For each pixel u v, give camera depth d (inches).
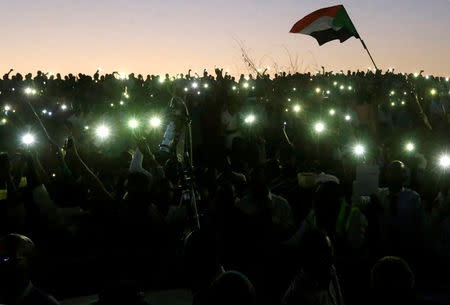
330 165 302.5
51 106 546.3
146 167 263.1
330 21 343.9
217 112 499.5
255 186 221.8
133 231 226.1
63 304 215.8
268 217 218.8
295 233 221.6
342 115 497.0
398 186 234.7
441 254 234.4
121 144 371.9
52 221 230.1
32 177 233.1
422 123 380.2
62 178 234.1
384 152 384.8
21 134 287.0
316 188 218.5
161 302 212.7
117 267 226.7
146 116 418.9
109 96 771.4
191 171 229.0
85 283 228.2
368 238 217.0
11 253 142.3
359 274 213.5
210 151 442.3
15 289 142.8
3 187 229.9
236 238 216.4
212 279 140.3
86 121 498.3
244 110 517.3
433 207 239.3
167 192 238.7
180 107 232.7
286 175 271.1
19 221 229.1
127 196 227.3
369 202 219.3
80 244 230.4
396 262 129.6
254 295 122.6
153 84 818.2
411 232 233.3
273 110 564.4
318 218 204.2
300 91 682.2
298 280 157.0
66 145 256.1
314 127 327.0
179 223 232.8
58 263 226.1
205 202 255.3
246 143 305.3
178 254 225.6
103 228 229.9
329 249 157.1
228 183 225.9
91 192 234.5
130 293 142.4
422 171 318.7
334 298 158.1
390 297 127.8
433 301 214.1
